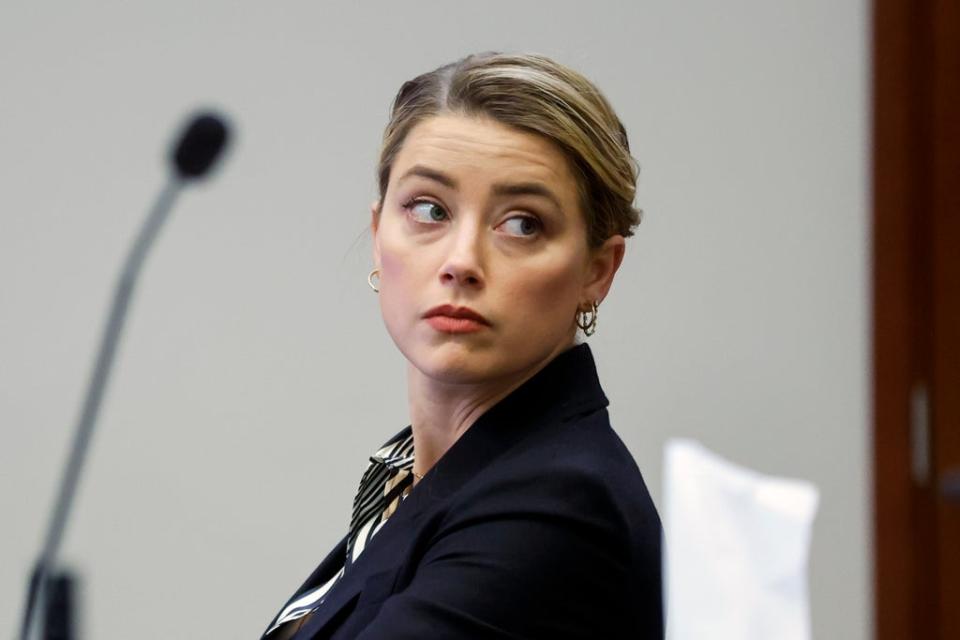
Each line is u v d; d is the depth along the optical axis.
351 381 8.50
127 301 8.62
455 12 8.53
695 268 8.52
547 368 3.33
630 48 8.54
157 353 8.61
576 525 2.90
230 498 8.54
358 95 8.55
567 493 2.95
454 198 3.16
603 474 3.04
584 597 2.90
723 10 8.54
